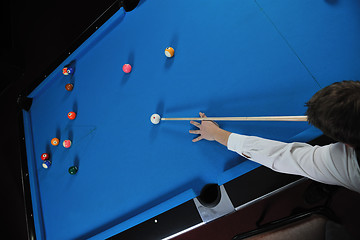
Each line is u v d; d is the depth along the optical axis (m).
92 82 1.97
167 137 1.61
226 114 1.49
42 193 2.01
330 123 0.77
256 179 1.34
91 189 1.80
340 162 0.91
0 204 3.10
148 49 1.79
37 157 2.12
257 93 1.45
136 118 1.74
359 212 1.88
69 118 1.99
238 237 1.50
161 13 1.80
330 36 1.36
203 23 1.65
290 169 1.09
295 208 2.01
